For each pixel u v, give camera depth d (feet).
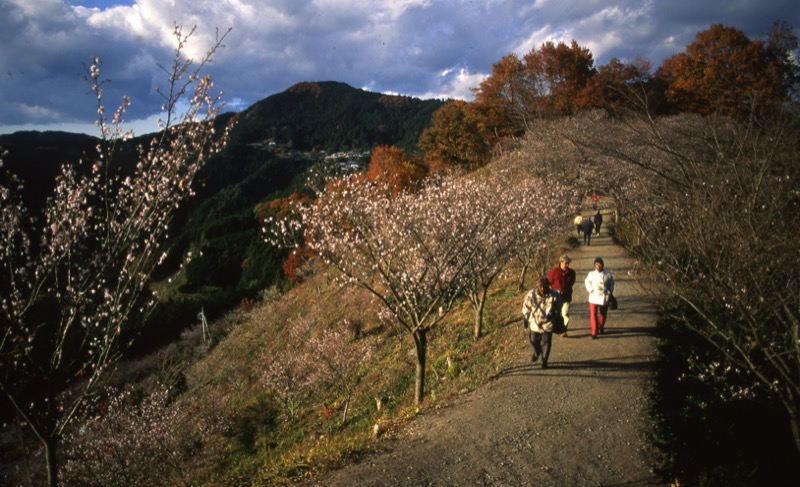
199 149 21.59
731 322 20.36
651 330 36.88
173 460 46.78
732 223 20.04
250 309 148.77
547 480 20.26
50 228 18.88
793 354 18.11
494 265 43.32
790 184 22.48
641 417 24.95
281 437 50.83
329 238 33.35
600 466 21.12
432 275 35.42
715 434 23.15
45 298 19.51
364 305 81.87
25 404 18.78
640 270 40.16
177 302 180.75
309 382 56.70
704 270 22.89
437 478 20.89
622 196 63.87
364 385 52.65
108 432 47.52
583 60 152.35
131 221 19.45
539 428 24.80
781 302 16.90
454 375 39.52
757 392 25.14
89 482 44.65
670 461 21.18
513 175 89.92
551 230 52.49
